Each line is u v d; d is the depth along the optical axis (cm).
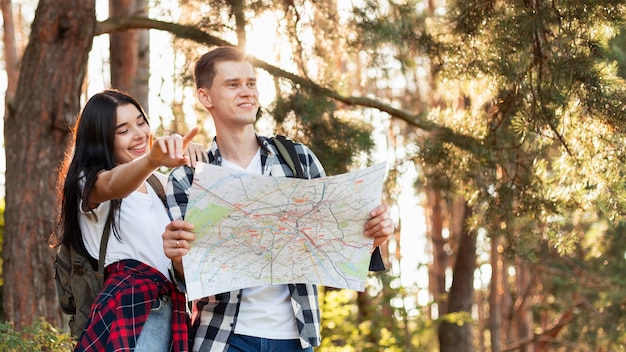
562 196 728
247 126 379
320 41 951
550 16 636
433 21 862
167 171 922
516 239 777
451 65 752
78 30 880
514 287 2675
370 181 343
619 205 659
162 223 380
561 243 757
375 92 1678
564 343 2102
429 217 2319
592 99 635
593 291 2058
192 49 941
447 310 1468
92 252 375
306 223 348
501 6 696
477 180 796
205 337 368
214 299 369
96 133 386
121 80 1162
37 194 855
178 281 364
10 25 1588
